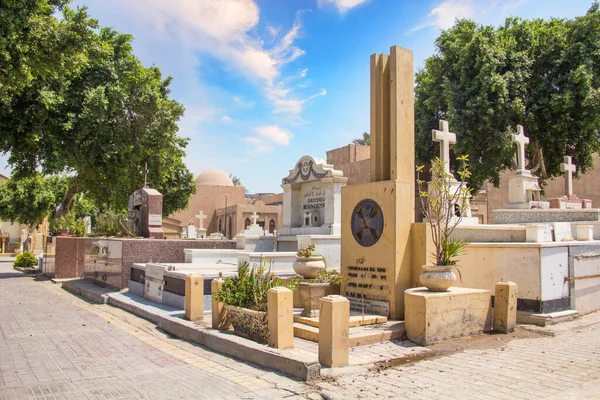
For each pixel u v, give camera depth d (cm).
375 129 908
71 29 1141
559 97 2111
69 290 1575
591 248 989
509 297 781
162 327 886
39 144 2005
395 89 876
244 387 512
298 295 904
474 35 2269
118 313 1082
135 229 1819
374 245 854
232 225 5025
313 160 1551
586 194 3119
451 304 727
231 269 1114
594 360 612
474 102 2239
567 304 912
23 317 1030
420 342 692
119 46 2245
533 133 2328
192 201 5691
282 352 591
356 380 531
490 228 1003
